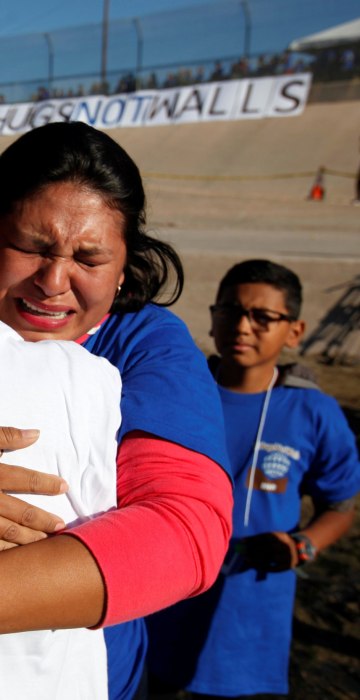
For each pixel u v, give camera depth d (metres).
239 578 2.46
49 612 1.05
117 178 1.35
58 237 1.31
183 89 20.69
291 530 2.59
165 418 1.31
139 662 1.62
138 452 1.28
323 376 8.59
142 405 1.32
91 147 1.33
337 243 12.91
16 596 1.03
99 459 1.22
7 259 1.35
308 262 10.52
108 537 1.11
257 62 30.02
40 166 1.30
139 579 1.10
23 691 1.12
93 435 1.22
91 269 1.37
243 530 2.55
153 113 20.33
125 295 1.62
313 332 9.65
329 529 2.60
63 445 1.17
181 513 1.20
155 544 1.14
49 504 1.16
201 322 9.75
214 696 2.48
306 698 3.35
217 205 18.83
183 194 20.48
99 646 1.30
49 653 1.15
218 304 2.68
